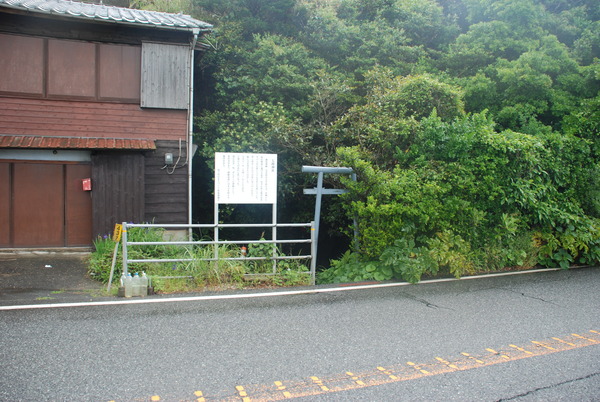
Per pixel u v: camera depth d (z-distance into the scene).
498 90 13.31
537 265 8.95
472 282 7.52
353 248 8.73
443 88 10.24
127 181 9.65
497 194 8.24
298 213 12.83
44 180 9.45
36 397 3.38
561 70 13.34
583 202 9.64
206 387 3.62
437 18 16.67
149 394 3.48
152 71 10.11
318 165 11.08
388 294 6.71
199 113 14.45
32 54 9.43
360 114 10.79
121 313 5.48
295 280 7.45
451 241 7.86
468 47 14.53
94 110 9.83
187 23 10.03
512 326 5.31
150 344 4.49
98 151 9.46
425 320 5.48
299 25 15.19
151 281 6.59
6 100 9.29
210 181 12.58
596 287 7.22
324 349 4.49
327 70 13.30
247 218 12.65
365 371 4.01
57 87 9.58
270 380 3.78
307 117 12.30
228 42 13.85
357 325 5.25
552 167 8.97
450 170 8.20
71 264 8.43
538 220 8.83
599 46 14.61
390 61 14.52
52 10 8.89
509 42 13.94
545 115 13.12
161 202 10.23
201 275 7.04
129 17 9.77
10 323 4.99
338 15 16.06
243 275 7.32
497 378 3.94
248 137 11.41
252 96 12.35
